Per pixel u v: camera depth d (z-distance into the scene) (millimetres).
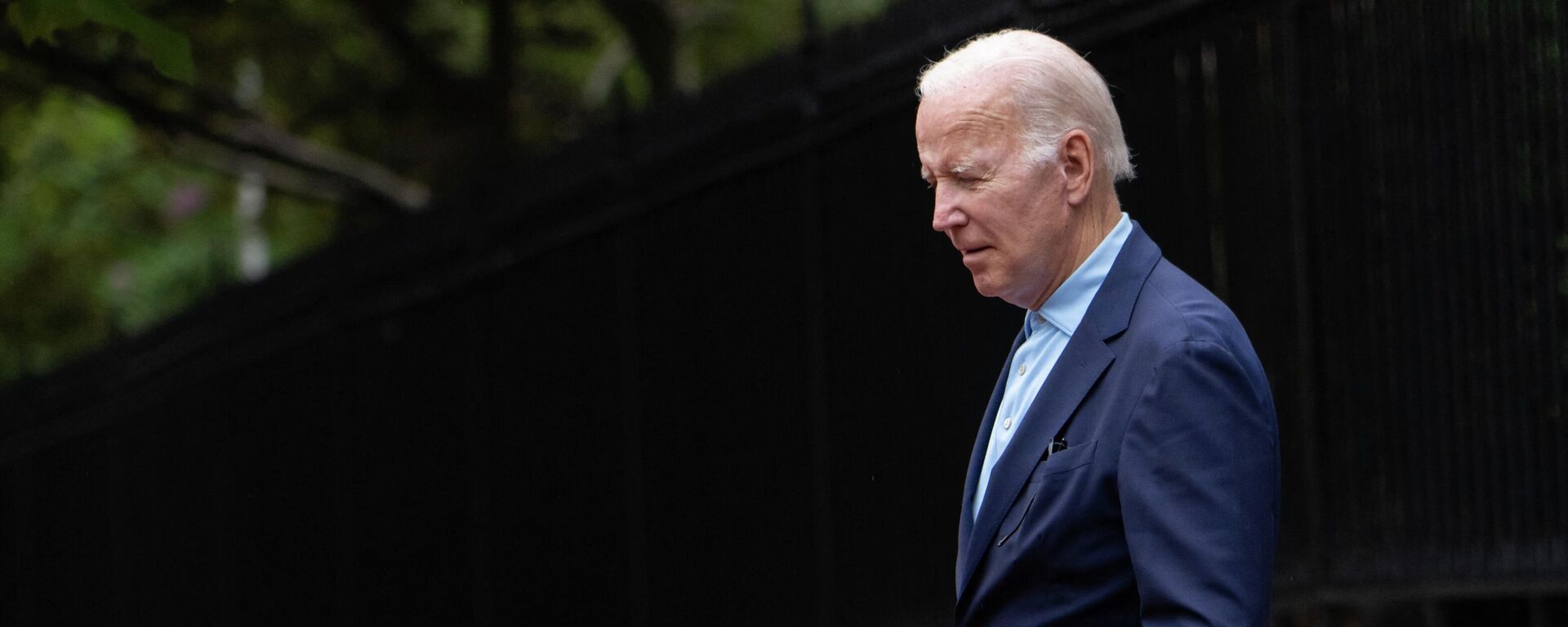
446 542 22250
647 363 20047
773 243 18797
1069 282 7586
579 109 39500
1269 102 15070
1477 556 13930
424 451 22625
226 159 37719
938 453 17062
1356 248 14633
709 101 19766
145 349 26688
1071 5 16266
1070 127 7488
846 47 18312
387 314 23141
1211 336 6965
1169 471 6754
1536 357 13680
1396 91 14430
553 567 20984
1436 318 14203
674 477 19719
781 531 18562
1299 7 14898
